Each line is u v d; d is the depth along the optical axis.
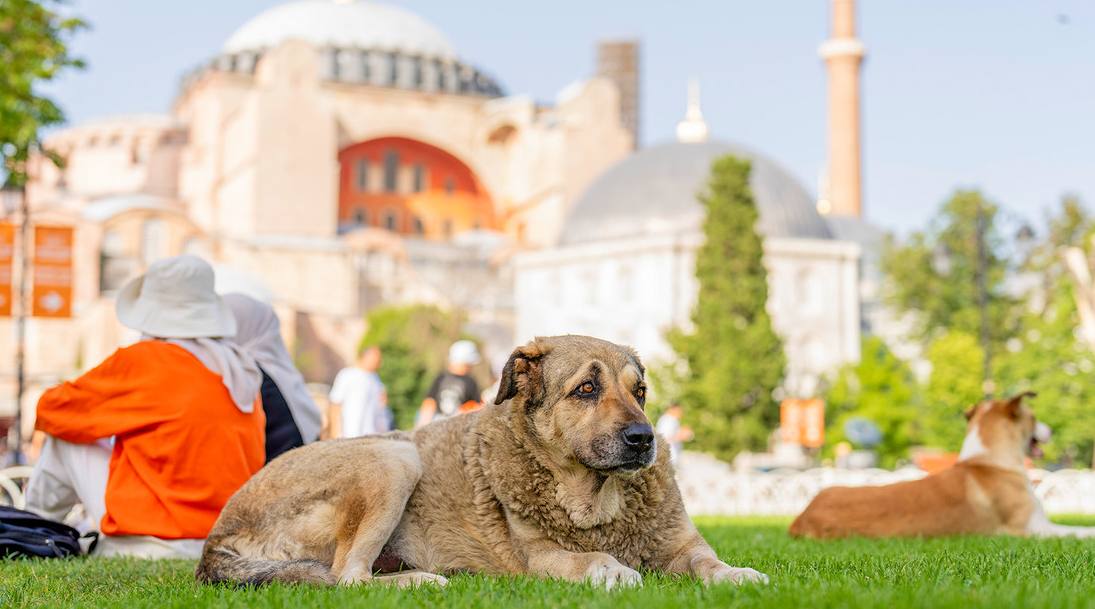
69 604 4.45
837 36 101.00
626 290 63.59
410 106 93.06
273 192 81.19
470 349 14.03
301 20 101.12
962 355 46.28
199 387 6.95
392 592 4.19
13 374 70.12
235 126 86.94
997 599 3.56
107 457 7.34
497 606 3.79
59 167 16.23
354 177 92.94
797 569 5.29
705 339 41.97
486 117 95.75
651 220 65.88
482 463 4.94
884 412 44.88
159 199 79.50
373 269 81.94
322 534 5.01
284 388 8.10
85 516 8.88
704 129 94.31
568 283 66.81
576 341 4.94
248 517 5.17
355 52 95.38
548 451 4.78
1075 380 46.84
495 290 80.88
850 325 63.72
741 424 40.56
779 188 68.12
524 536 4.80
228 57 96.44
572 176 89.56
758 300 42.66
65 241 20.88
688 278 60.72
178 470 6.82
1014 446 8.70
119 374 6.95
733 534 9.91
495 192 96.38
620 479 4.76
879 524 8.55
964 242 63.97
